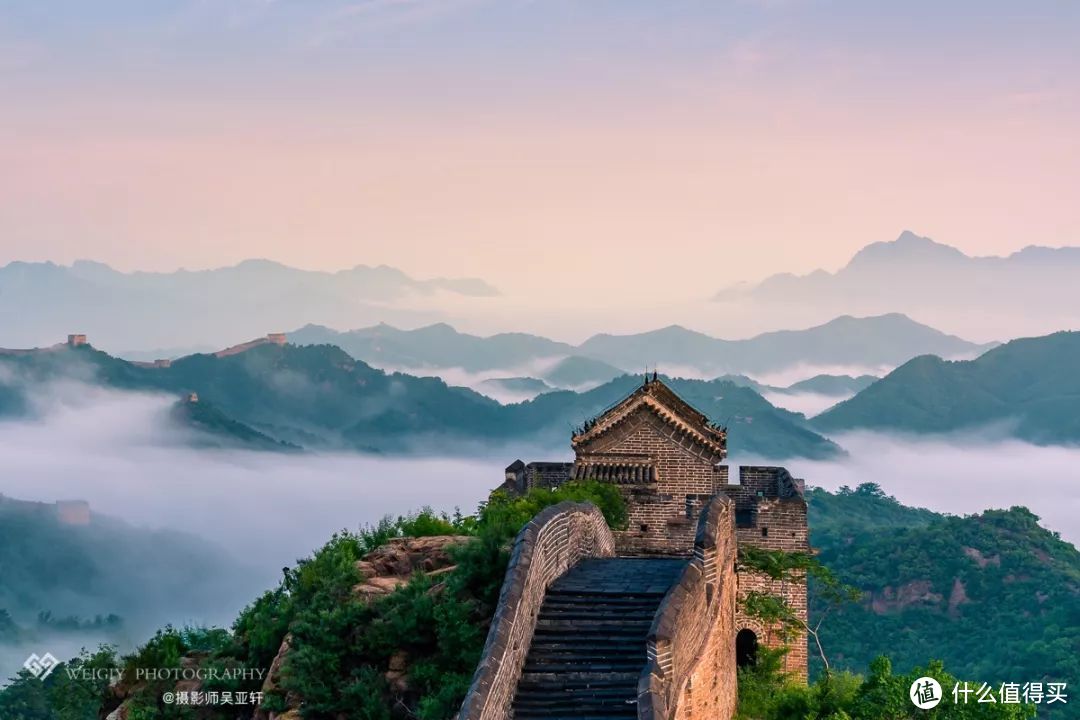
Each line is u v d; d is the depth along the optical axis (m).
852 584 130.12
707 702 31.41
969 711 38.44
